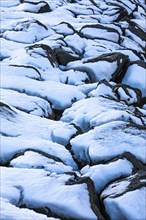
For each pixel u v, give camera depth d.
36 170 7.61
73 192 6.75
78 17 25.09
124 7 29.31
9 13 22.69
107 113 11.12
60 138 10.27
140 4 33.62
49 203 6.55
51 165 8.08
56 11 25.02
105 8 27.22
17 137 9.76
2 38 19.34
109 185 7.48
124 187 7.10
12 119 10.67
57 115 13.35
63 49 18.42
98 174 7.75
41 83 14.33
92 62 16.77
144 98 16.23
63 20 23.50
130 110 12.11
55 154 9.15
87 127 11.33
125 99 14.29
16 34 19.52
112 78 16.64
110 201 6.73
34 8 24.12
